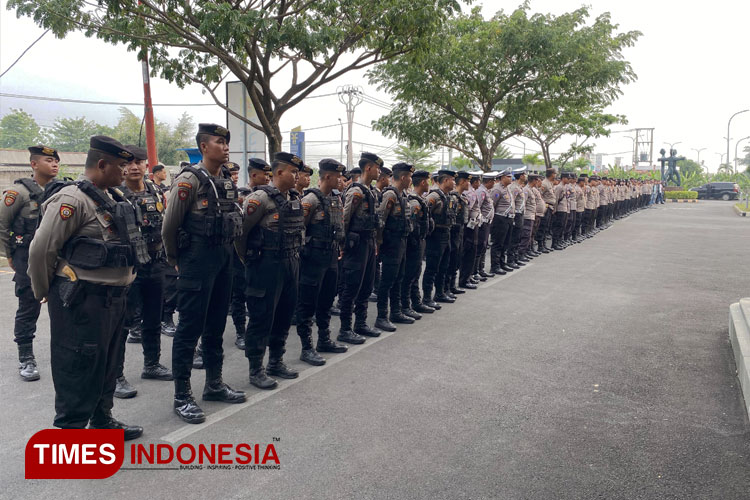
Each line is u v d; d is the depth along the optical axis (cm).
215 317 402
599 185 1814
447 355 522
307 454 329
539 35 1347
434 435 354
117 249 305
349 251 548
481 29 1430
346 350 536
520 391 430
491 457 325
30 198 456
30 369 459
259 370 443
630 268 1041
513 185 1023
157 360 468
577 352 530
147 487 294
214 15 730
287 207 432
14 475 305
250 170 470
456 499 281
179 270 379
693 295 791
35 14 806
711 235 1647
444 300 752
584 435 355
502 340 571
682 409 396
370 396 420
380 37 942
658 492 288
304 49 771
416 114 1593
